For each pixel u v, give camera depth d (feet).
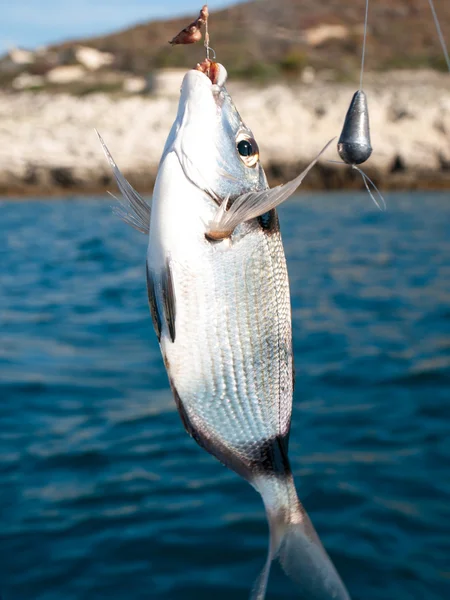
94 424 3.95
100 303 6.94
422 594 2.52
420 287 7.49
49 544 2.83
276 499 1.24
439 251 9.84
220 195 1.25
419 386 4.43
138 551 2.77
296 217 14.26
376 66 27.40
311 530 1.20
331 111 19.99
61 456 3.56
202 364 1.24
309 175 19.16
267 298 1.27
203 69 1.32
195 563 2.71
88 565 2.71
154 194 1.25
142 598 2.52
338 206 16.03
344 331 5.79
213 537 2.86
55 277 8.41
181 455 3.58
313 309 6.61
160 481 3.32
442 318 6.16
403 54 29.19
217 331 1.24
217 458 1.24
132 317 6.33
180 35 1.32
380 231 12.06
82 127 19.89
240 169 1.28
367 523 2.93
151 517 3.00
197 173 1.25
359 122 1.32
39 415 4.08
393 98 20.06
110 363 5.01
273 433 1.26
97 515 3.03
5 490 3.25
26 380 4.63
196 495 3.19
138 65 28.89
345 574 2.63
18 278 8.36
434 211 14.78
